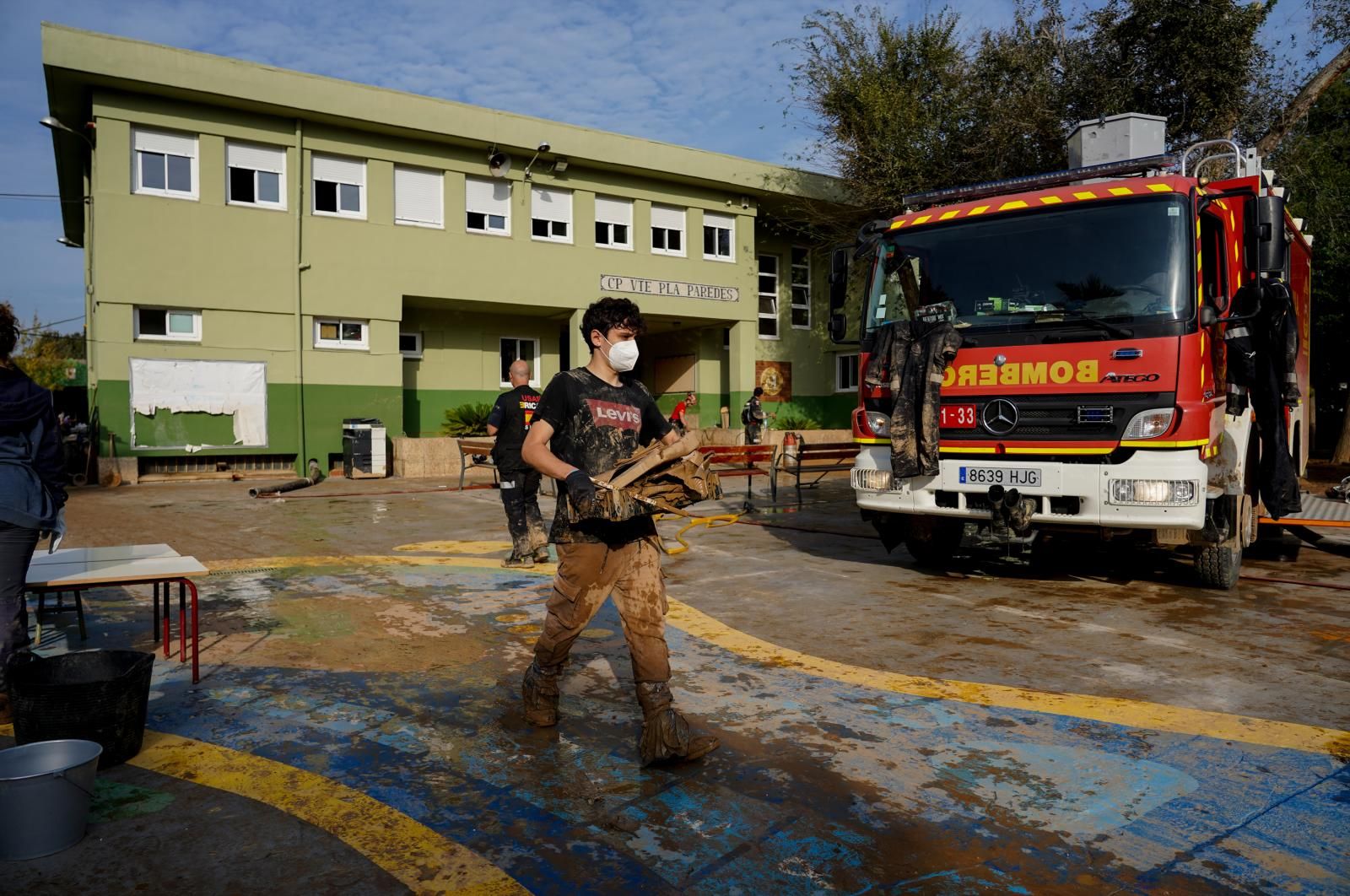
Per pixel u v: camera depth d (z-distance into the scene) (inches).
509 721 151.6
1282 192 267.1
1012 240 253.1
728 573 290.4
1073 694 165.0
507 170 826.8
